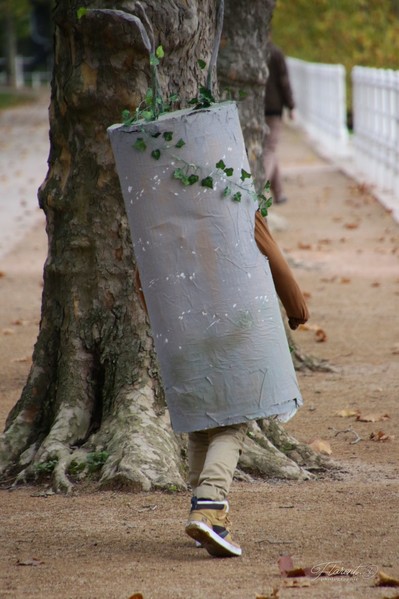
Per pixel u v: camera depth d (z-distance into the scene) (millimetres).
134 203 8516
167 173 8398
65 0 11297
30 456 11367
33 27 122375
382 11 56344
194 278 8398
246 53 16422
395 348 17141
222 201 8414
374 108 38875
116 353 11602
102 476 10680
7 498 10555
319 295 21484
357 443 12547
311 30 59438
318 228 29766
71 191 11688
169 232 8422
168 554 8781
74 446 11289
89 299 11711
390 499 10281
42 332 11992
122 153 8508
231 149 8500
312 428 13180
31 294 22109
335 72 48531
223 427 8633
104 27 11039
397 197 34375
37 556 8820
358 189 36688
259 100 16844
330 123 50312
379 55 55219
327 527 9406
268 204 8680
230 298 8398
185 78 11453
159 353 8586
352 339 17891
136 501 10242
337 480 11094
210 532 8336
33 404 11859
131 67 11227
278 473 11094
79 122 11562
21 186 41000
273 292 8625
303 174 42031
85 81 11336
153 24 11117
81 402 11547
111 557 8727
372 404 14141
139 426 11070
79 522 9711
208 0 11602
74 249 11695
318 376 15695
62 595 7766
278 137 33219
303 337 18156
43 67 122625
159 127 8367
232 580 8016
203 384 8438
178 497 10336
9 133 63844
